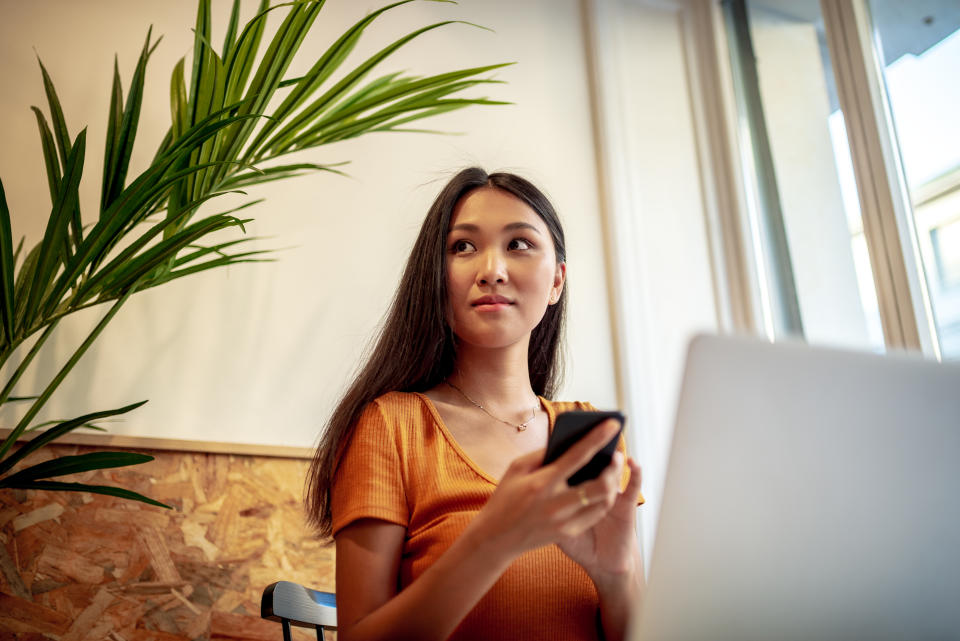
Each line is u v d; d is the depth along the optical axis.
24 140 1.78
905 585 0.57
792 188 2.44
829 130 2.33
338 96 1.58
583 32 2.64
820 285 2.29
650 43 2.71
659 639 0.55
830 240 2.28
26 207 1.74
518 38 2.51
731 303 2.51
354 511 0.84
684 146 2.64
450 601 0.64
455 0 2.44
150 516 1.62
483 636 0.80
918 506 0.57
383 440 0.89
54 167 1.39
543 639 0.80
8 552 1.49
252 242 1.94
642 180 2.52
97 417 1.29
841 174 2.28
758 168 2.58
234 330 1.85
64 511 1.56
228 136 1.46
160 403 1.73
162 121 1.93
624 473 1.01
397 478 0.87
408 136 2.21
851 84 2.23
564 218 2.38
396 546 0.84
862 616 0.57
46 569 1.51
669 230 2.51
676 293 2.45
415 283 1.00
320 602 1.05
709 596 0.55
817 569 0.56
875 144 2.14
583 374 2.25
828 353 0.56
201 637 1.58
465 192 1.02
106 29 1.94
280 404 1.84
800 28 2.48
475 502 0.85
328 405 1.88
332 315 1.96
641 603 0.55
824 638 0.57
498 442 0.94
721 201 2.60
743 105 2.66
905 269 2.03
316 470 1.02
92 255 1.32
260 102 1.50
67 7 1.92
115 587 1.55
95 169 1.84
